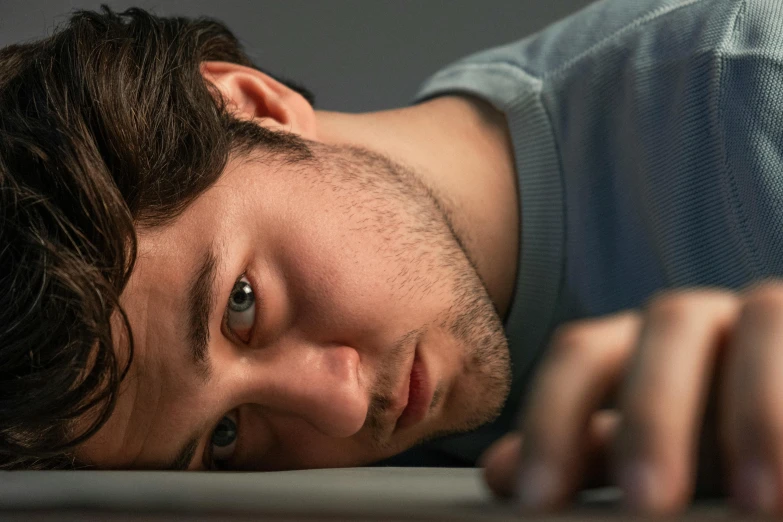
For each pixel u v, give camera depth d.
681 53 0.89
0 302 0.63
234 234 0.71
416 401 0.78
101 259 0.64
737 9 0.87
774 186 0.79
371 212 0.80
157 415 0.69
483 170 1.01
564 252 0.98
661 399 0.24
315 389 0.70
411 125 1.03
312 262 0.73
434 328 0.79
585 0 1.68
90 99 0.72
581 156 0.97
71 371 0.61
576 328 0.29
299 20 1.76
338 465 0.80
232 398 0.70
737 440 0.24
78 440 0.65
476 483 0.36
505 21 1.72
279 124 0.90
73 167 0.65
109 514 0.24
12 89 0.75
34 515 0.25
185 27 0.94
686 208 0.85
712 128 0.84
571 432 0.26
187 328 0.67
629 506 0.23
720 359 0.27
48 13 1.51
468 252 0.96
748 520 0.20
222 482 0.37
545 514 0.22
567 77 1.01
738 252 0.82
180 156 0.73
